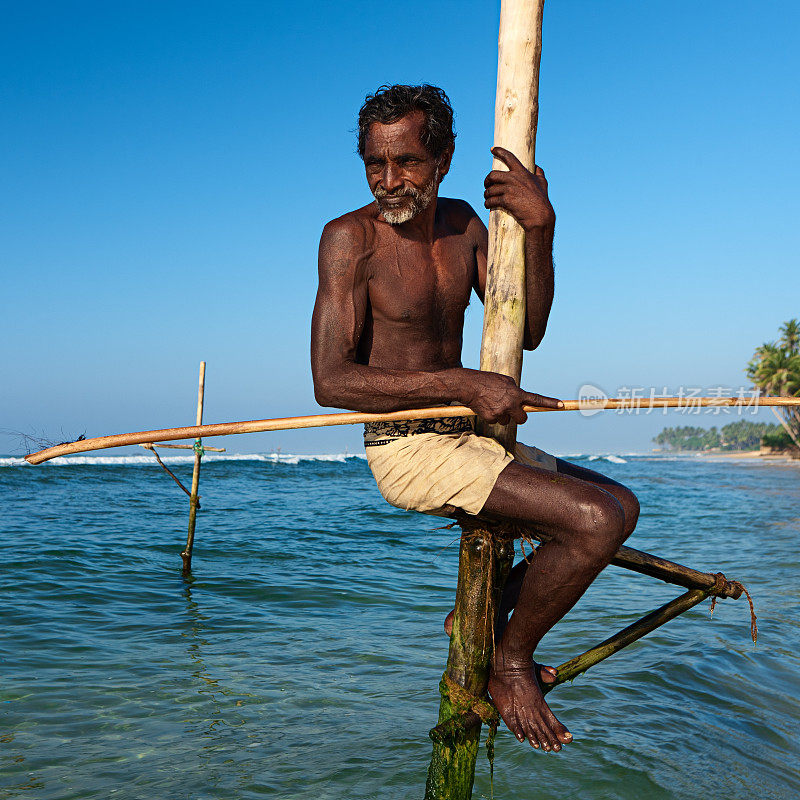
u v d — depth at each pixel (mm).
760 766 4465
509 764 4410
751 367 88875
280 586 9828
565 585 2320
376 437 2557
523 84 2443
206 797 3990
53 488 24484
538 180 2477
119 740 4766
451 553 13078
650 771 4320
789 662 6469
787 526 18125
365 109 2443
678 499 28000
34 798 3975
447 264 2693
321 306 2488
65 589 9250
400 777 4250
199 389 11148
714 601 3170
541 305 2535
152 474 32656
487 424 2582
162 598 9039
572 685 5832
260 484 31000
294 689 5777
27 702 5363
